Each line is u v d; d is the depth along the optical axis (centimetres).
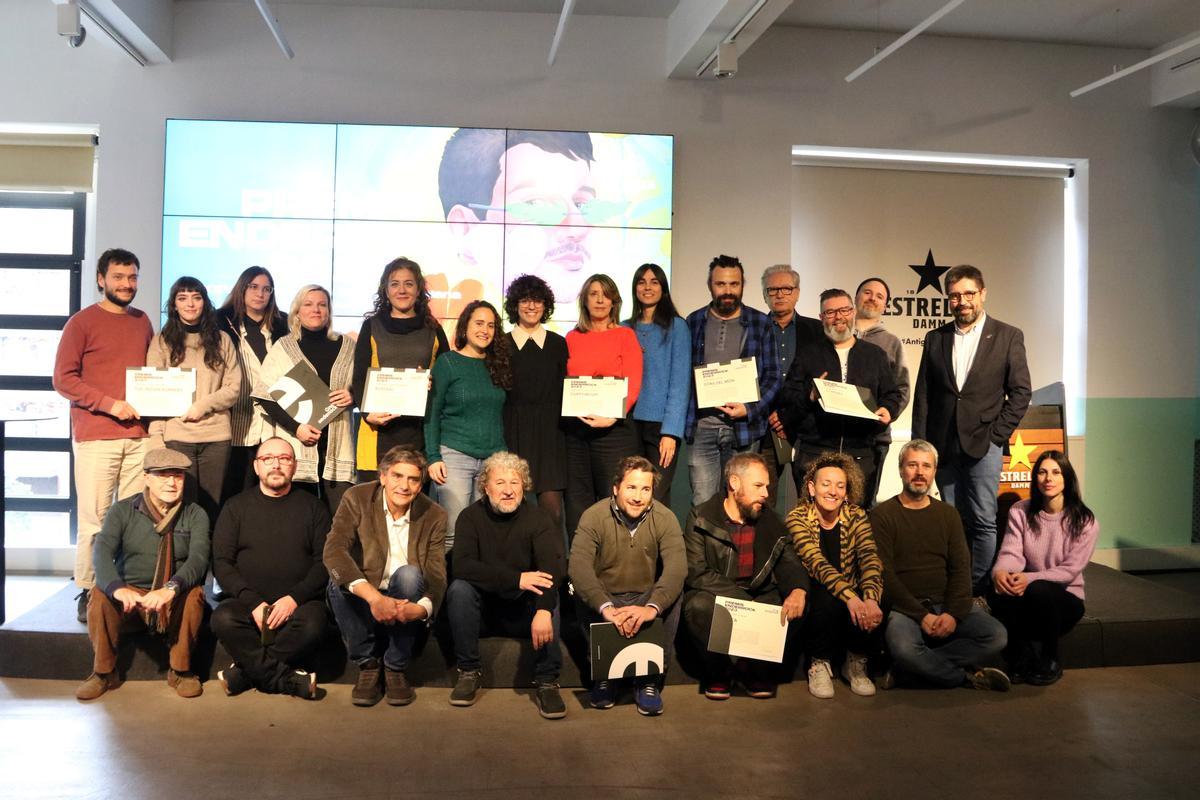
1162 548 620
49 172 552
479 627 350
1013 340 415
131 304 538
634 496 344
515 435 399
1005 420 412
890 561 372
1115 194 610
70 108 538
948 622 362
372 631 348
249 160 531
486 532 354
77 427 390
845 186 598
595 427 397
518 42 554
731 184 568
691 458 422
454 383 390
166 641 362
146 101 538
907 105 585
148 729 318
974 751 310
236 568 355
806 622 367
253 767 289
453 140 541
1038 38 591
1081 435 610
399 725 326
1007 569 391
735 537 361
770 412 430
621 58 560
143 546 355
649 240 553
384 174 538
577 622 364
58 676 366
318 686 364
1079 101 604
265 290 415
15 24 535
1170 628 407
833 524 376
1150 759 305
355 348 403
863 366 420
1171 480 622
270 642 349
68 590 429
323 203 535
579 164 548
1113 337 613
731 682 367
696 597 356
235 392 397
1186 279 620
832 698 360
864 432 415
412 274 396
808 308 598
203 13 539
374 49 547
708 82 566
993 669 370
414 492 346
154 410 384
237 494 399
